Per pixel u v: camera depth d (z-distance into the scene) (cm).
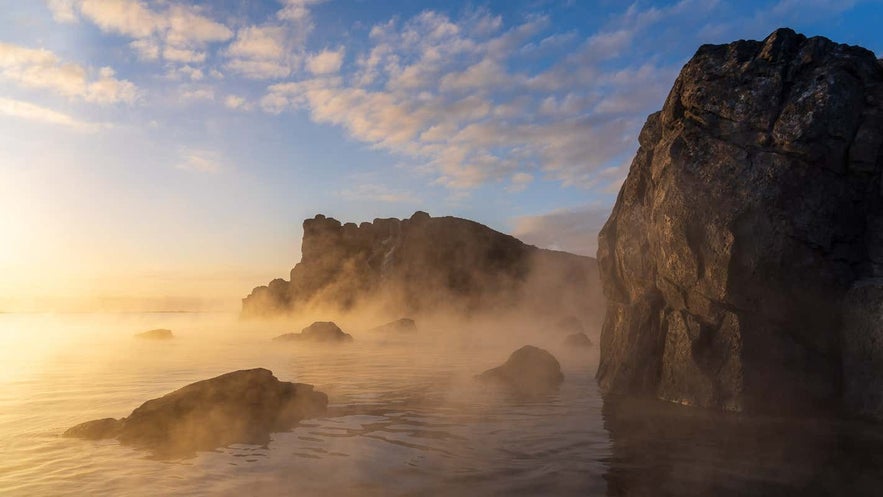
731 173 1316
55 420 1195
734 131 1368
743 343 1279
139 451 944
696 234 1344
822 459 889
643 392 1508
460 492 738
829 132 1253
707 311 1350
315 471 830
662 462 876
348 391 1592
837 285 1241
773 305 1259
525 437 1042
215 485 768
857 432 1065
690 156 1399
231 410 1168
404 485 767
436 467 852
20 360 2370
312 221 7506
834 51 1331
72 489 753
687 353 1384
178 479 794
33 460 891
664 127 1579
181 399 1167
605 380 1677
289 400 1259
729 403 1287
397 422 1179
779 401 1250
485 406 1362
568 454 925
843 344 1229
